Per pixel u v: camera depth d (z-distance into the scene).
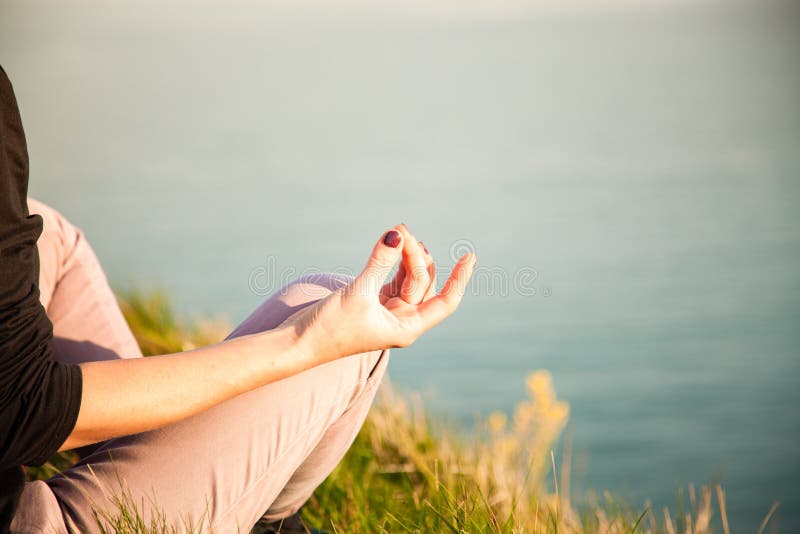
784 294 34.62
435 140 108.75
